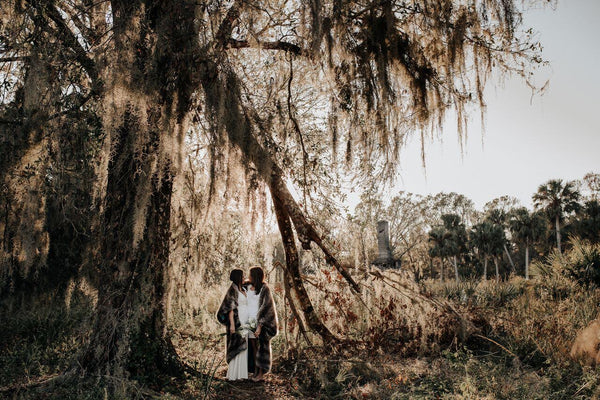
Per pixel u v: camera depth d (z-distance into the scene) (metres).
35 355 5.02
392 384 4.76
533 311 7.22
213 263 6.38
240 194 5.46
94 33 4.94
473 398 3.91
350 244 6.96
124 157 4.52
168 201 4.93
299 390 4.76
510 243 52.25
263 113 6.11
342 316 6.46
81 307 6.48
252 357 5.17
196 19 4.66
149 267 4.58
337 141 5.81
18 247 5.24
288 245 6.25
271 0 5.85
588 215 41.94
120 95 4.18
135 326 4.32
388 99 5.53
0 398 3.96
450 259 56.22
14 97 5.18
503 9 5.46
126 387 4.01
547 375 4.62
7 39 5.00
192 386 4.56
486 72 6.15
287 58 6.35
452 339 6.42
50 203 5.60
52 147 4.93
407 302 6.71
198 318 7.34
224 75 4.93
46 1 4.80
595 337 4.98
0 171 4.93
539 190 46.19
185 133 4.79
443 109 6.22
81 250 6.44
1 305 6.30
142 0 4.41
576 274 9.57
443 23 5.47
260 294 5.31
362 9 5.91
